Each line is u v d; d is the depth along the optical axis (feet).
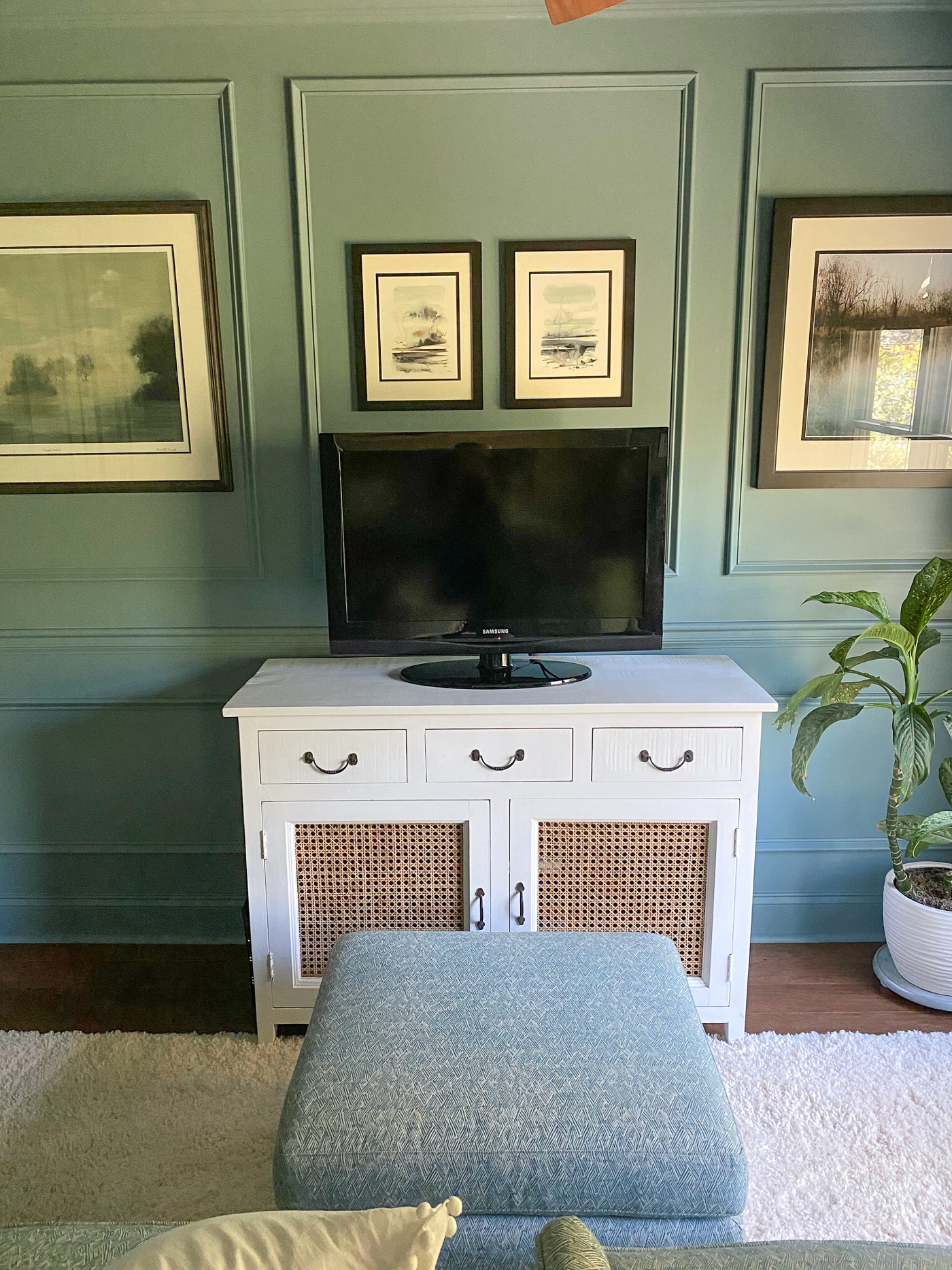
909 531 7.83
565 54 7.13
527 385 7.57
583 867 6.84
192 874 8.36
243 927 8.38
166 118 7.20
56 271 7.39
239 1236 2.21
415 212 7.33
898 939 7.32
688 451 7.71
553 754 6.60
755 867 8.31
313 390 7.55
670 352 7.57
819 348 7.47
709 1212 4.07
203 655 8.02
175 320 7.47
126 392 7.58
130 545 7.84
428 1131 4.03
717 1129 4.09
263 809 6.70
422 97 7.17
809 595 7.95
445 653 7.23
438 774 6.63
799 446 7.63
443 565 7.09
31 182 7.31
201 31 7.08
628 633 7.20
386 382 7.55
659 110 7.19
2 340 7.50
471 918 6.88
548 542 7.06
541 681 7.00
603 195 7.32
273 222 7.35
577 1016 4.71
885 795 8.20
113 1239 3.08
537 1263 2.43
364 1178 3.97
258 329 7.52
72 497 7.77
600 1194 4.01
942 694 6.91
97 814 8.30
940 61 7.13
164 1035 6.97
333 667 7.58
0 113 7.20
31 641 7.98
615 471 6.94
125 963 8.07
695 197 7.30
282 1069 6.58
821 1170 5.56
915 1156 5.66
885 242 7.30
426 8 7.02
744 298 7.41
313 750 6.59
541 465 6.93
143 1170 5.61
